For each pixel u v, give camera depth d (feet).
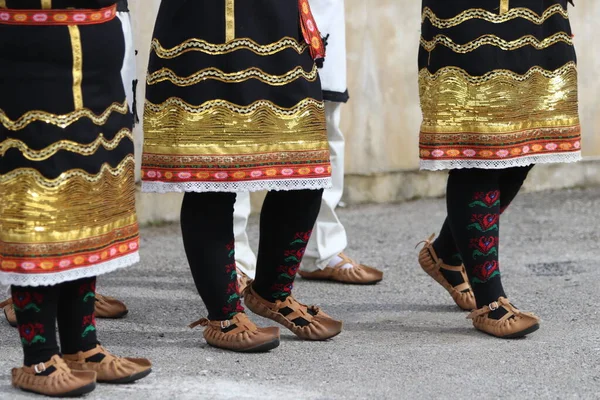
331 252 26.53
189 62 18.48
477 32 20.17
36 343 16.76
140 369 17.69
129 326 22.04
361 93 38.63
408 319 22.85
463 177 21.09
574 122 21.22
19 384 16.98
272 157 18.75
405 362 19.19
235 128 18.52
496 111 20.30
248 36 18.44
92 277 17.30
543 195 40.83
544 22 20.77
